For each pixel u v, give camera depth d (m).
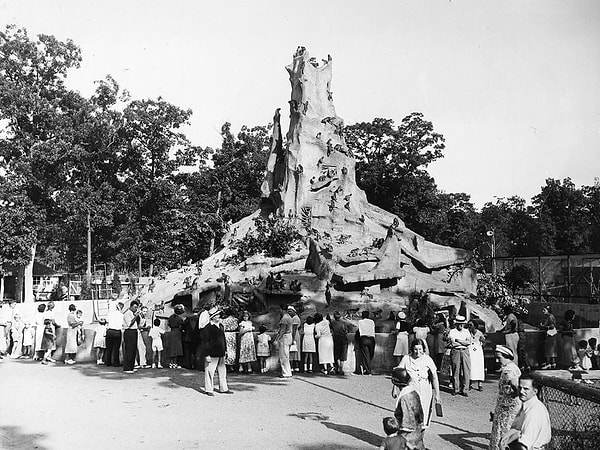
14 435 11.67
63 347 22.72
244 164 63.19
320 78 40.41
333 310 26.53
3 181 50.56
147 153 58.84
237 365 19.62
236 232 39.88
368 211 37.91
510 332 18.61
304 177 36.91
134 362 19.64
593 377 9.95
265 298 27.36
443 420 13.06
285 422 12.65
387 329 23.00
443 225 61.88
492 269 40.41
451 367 16.20
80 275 65.50
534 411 7.95
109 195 55.81
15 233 48.62
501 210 79.56
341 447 10.75
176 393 15.84
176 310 20.88
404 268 31.62
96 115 56.06
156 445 10.94
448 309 27.02
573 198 69.88
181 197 59.66
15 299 56.50
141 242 56.12
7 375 18.83
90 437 11.49
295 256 32.47
